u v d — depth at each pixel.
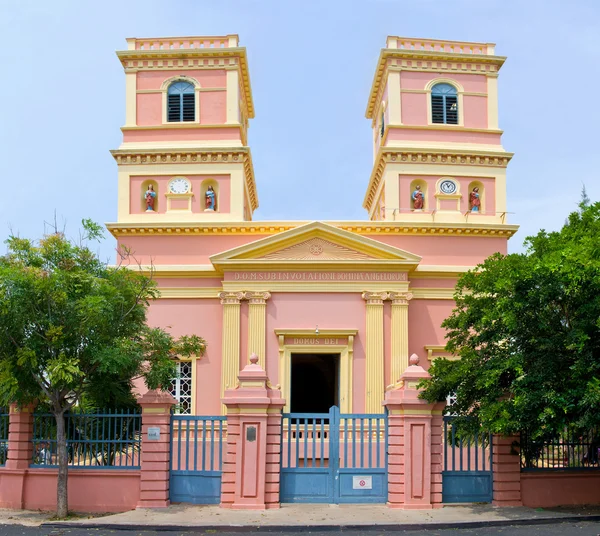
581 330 17.36
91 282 19.27
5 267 18.53
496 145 33.81
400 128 33.44
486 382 18.12
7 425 20.58
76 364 18.38
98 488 19.11
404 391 18.95
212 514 17.78
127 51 33.44
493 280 19.97
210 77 33.72
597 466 19.88
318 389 40.44
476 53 34.66
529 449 19.58
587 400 16.75
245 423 18.73
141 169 32.84
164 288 30.75
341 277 29.88
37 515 18.52
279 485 18.78
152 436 19.02
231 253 29.69
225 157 32.72
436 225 31.58
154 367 20.00
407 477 18.55
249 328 29.55
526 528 16.55
